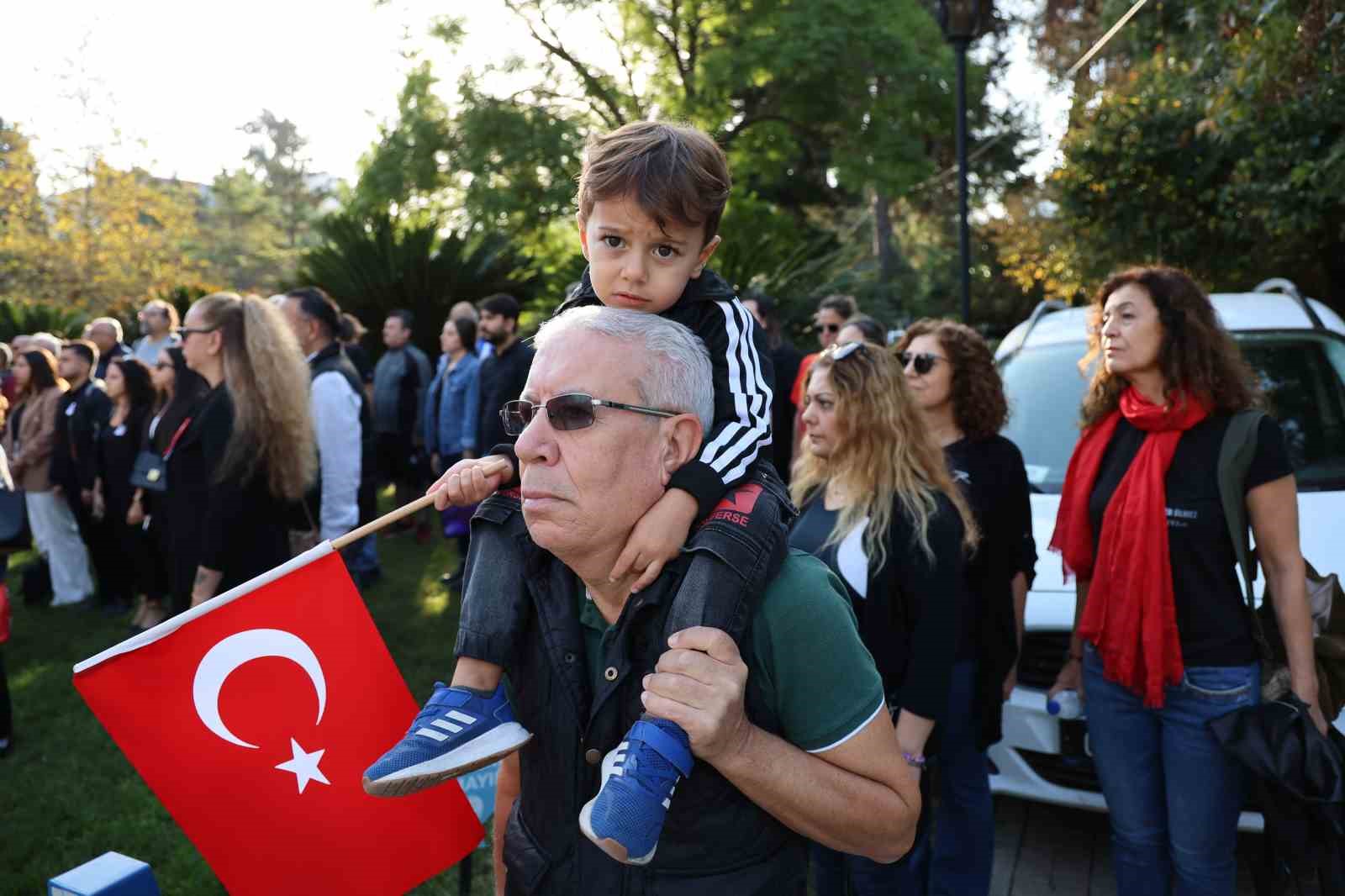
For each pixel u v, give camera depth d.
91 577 7.97
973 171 22.73
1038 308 5.50
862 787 1.26
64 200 27.47
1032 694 3.38
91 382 6.71
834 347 2.59
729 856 1.24
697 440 1.26
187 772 1.50
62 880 1.54
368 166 16.83
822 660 1.24
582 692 1.26
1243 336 4.70
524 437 1.20
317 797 1.57
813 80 15.86
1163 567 2.46
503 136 15.77
